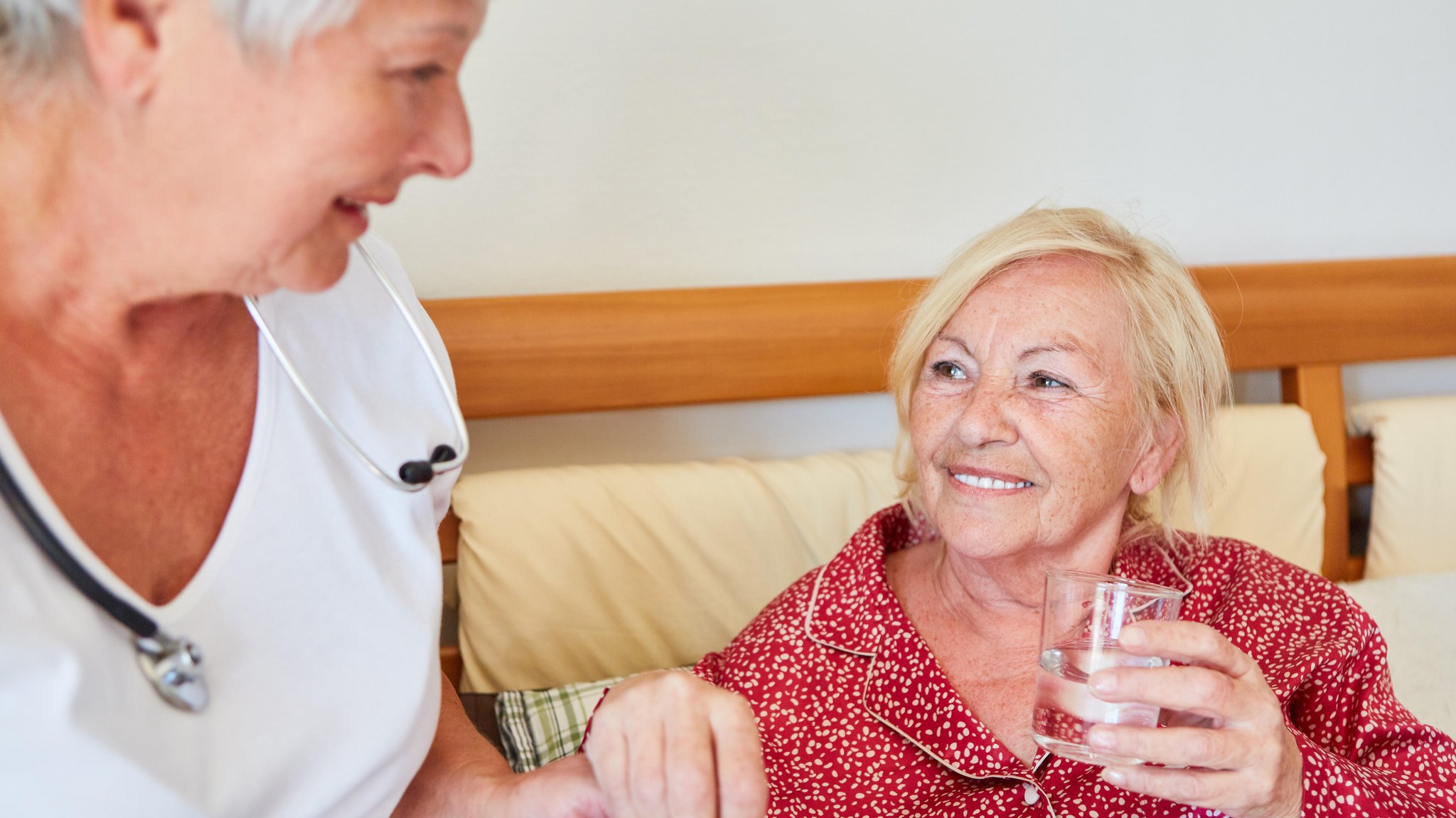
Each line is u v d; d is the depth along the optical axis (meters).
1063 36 1.85
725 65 1.70
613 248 1.70
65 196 0.60
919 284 1.74
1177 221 1.96
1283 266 1.90
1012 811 1.12
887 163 1.80
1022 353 1.19
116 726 0.61
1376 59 2.00
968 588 1.25
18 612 0.58
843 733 1.20
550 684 1.50
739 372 1.67
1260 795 0.93
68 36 0.56
